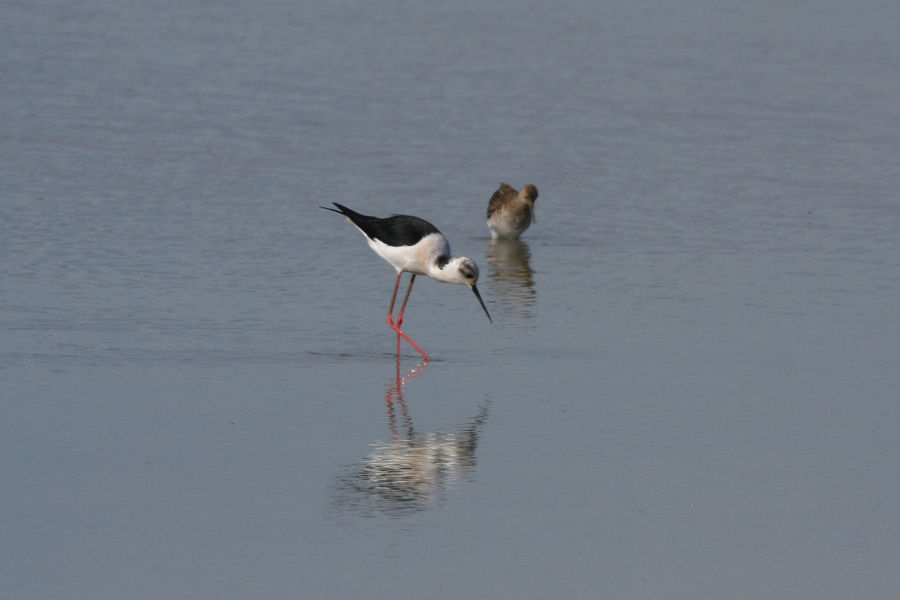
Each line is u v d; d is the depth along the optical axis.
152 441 12.42
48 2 41.22
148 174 24.53
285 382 14.41
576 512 10.98
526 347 15.96
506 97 31.88
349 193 24.12
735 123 30.08
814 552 10.28
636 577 9.82
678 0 44.31
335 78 33.16
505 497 11.27
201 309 17.08
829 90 33.25
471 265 16.28
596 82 33.56
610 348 15.92
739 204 23.97
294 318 16.92
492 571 9.87
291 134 28.02
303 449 12.34
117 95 30.67
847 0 44.56
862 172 26.27
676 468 11.99
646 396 14.08
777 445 12.62
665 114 30.72
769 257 20.50
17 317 16.33
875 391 14.26
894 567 10.03
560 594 9.54
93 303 17.09
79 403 13.42
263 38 37.44
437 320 17.17
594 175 25.95
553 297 18.38
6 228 20.64
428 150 27.31
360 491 11.34
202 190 23.64
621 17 41.62
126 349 15.30
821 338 16.30
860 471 11.94
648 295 18.44
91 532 10.37
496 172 26.02
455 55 36.00
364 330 16.58
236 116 29.27
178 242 20.39
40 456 11.93
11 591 9.38
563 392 14.23
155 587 9.48
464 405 13.76
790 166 26.66
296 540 10.32
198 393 13.91
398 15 41.09
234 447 12.33
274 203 23.08
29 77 31.97
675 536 10.52
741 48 37.72
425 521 10.73
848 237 21.72
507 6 42.72
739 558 10.16
